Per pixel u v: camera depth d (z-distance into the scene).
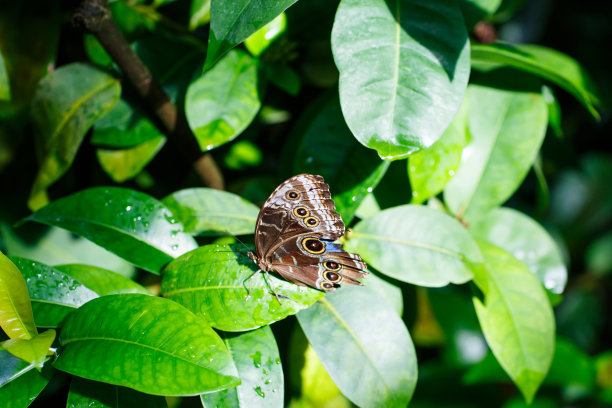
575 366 0.97
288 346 0.75
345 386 0.63
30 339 0.59
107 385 0.60
